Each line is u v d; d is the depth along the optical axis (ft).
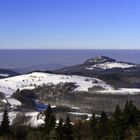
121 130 262.26
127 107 282.15
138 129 264.31
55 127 307.78
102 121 322.34
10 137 332.60
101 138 290.76
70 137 289.74
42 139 309.42
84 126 335.67
